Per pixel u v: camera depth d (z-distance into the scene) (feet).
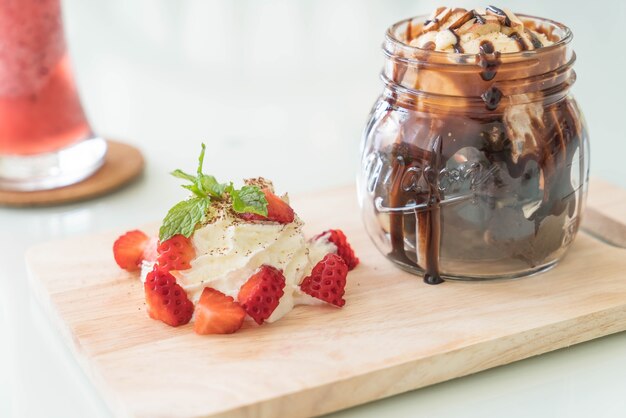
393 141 2.20
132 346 2.08
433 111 2.16
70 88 2.72
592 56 3.41
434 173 2.16
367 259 2.34
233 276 2.16
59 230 2.56
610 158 2.80
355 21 3.87
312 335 2.09
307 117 3.12
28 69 2.62
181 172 2.22
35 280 2.30
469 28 2.17
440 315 2.14
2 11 2.56
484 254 2.19
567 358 2.11
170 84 3.36
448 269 2.23
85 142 2.75
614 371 2.07
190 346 2.07
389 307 2.17
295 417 1.97
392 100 2.22
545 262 2.25
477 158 2.13
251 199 2.18
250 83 3.36
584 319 2.12
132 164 2.81
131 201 2.68
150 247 2.28
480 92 2.12
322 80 3.36
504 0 3.89
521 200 2.15
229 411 1.92
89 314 2.17
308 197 2.60
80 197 2.67
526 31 2.22
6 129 2.66
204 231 2.18
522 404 2.00
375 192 2.25
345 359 2.02
